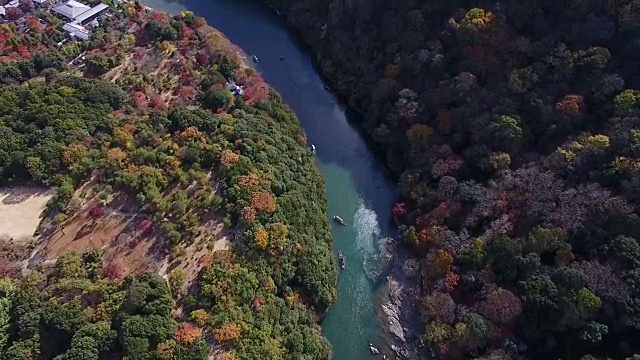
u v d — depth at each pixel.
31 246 73.38
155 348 61.44
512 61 88.69
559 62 84.56
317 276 78.44
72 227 76.19
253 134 90.50
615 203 69.06
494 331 69.50
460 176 87.12
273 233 75.56
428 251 81.44
